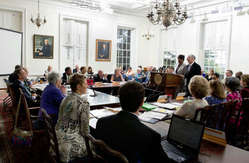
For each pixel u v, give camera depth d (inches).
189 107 78.7
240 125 105.7
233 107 88.3
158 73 145.7
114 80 257.8
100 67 372.5
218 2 282.0
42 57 314.2
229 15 277.4
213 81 98.0
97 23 358.9
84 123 77.7
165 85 139.5
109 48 377.1
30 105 142.0
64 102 80.3
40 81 215.5
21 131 115.7
